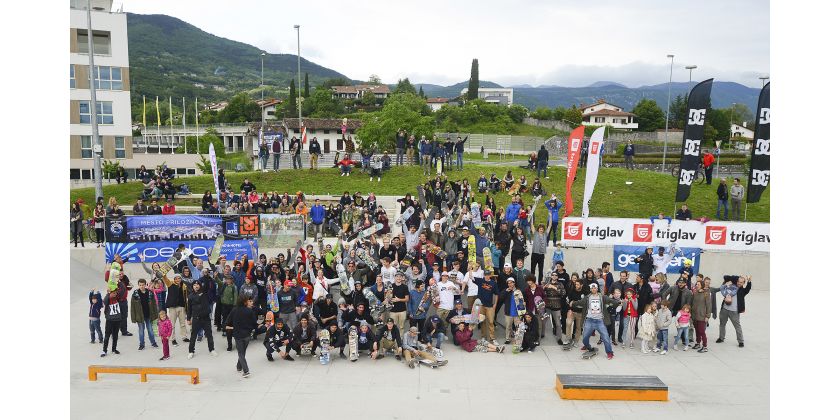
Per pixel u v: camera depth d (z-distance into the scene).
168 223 21.42
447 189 25.28
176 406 11.17
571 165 22.98
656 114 105.62
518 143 61.88
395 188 30.17
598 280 15.21
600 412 11.04
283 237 22.28
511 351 14.53
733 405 11.40
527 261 21.28
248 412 10.93
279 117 111.12
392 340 13.84
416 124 45.41
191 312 14.23
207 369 13.17
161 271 15.21
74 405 11.14
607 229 20.94
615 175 32.22
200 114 136.12
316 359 13.88
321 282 15.38
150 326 14.58
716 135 85.56
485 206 24.47
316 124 67.88
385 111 46.28
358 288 14.28
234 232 21.92
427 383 12.41
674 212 26.62
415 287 14.49
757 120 22.12
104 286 20.39
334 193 29.91
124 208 28.36
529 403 11.41
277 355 14.13
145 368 12.23
